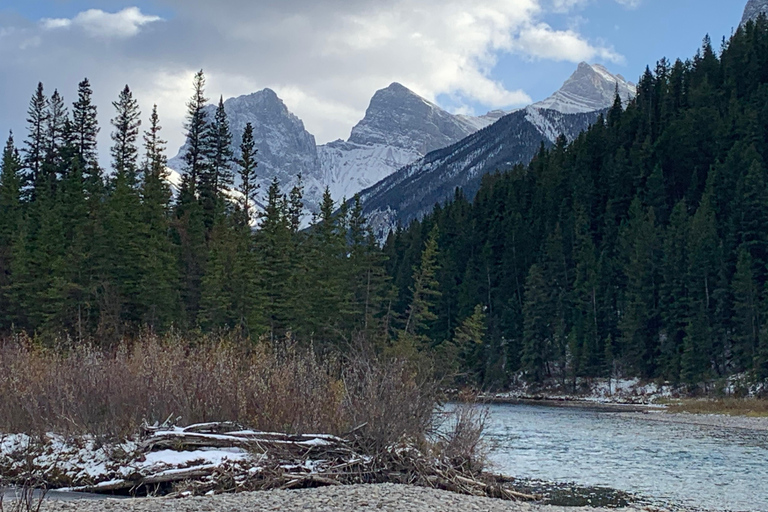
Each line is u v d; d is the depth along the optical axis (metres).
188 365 20.17
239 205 72.06
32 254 51.81
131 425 17.19
